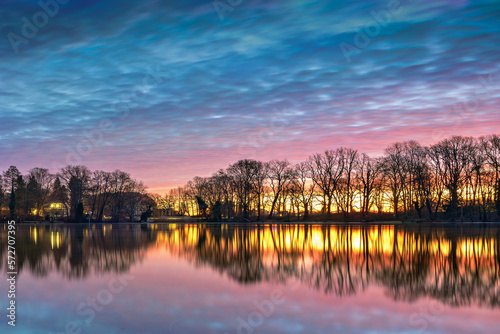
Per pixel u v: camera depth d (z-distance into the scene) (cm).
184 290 2005
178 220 13775
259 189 12412
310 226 8900
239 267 2716
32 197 14925
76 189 13850
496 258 3128
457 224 8969
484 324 1477
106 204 15712
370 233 6059
